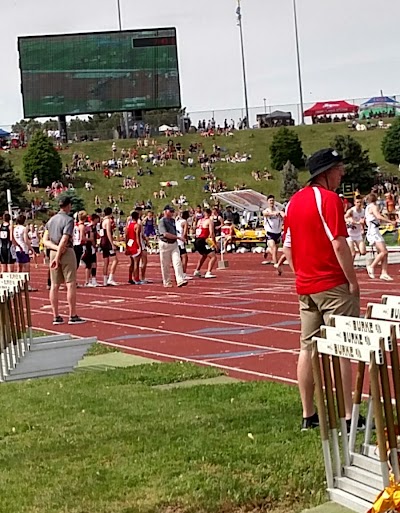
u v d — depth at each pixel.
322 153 7.46
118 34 73.25
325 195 7.28
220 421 8.14
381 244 21.78
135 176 84.19
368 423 6.16
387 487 5.26
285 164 78.88
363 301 17.34
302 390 7.63
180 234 28.28
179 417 8.42
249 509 5.99
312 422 7.68
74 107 73.69
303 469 6.51
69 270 16.69
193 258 39.25
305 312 7.52
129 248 25.98
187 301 20.05
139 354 13.12
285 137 84.31
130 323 16.70
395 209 41.69
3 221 25.92
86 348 11.99
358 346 5.54
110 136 93.62
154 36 73.69
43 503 6.20
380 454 5.37
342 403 5.97
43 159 82.19
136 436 7.81
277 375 10.72
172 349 13.34
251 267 30.52
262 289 21.77
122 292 23.48
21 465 7.17
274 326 14.90
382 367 5.42
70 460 7.21
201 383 10.48
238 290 21.88
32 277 34.38
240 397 9.22
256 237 41.88
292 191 74.56
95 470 6.88
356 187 73.19
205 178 83.31
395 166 82.94
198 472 6.62
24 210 75.81
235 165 85.88
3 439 8.12
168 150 88.19
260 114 97.06
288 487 6.21
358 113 97.25
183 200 77.56
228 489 6.20
